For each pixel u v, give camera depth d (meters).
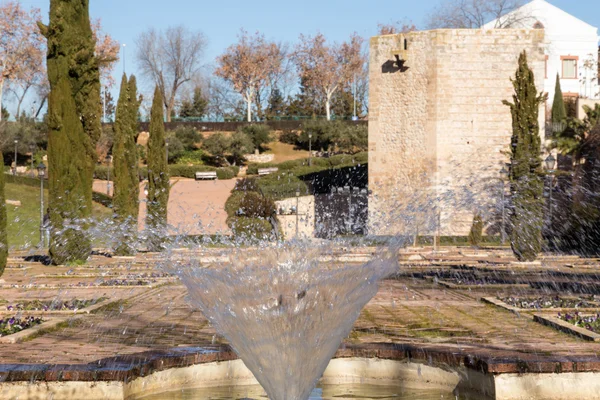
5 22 54.50
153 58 71.44
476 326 9.52
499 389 6.08
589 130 33.47
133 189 22.50
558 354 6.89
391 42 31.27
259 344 6.11
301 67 70.62
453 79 30.45
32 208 36.59
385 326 9.59
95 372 6.04
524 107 19.23
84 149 18.52
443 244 27.89
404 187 30.84
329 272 6.75
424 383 6.90
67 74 17.88
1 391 6.00
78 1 18.20
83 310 10.67
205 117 69.12
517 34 30.47
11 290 14.18
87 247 19.25
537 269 18.98
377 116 31.64
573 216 27.64
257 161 55.19
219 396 6.62
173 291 14.50
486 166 30.36
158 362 6.67
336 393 6.72
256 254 8.23
